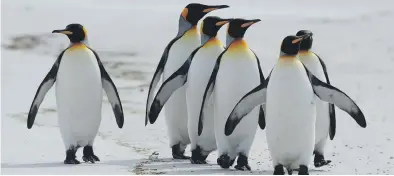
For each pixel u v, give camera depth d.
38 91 23.67
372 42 52.75
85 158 23.61
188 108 22.97
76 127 23.22
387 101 37.09
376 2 71.06
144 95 36.72
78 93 23.00
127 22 58.88
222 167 21.97
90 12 63.41
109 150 25.91
